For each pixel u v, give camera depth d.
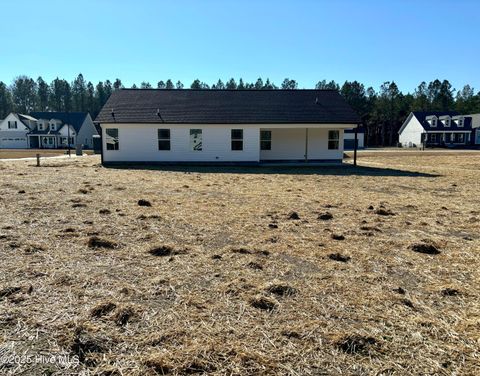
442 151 39.34
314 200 8.34
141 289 3.27
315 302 3.10
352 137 47.88
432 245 4.71
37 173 13.23
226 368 2.20
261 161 21.22
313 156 21.62
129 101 20.55
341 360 2.30
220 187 10.43
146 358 2.26
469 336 2.60
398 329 2.68
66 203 7.17
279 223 5.95
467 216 6.81
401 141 59.31
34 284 3.30
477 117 55.31
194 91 21.94
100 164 18.89
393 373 2.18
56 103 81.81
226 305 3.01
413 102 71.00
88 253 4.21
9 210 6.36
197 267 3.86
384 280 3.63
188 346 2.41
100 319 2.72
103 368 2.17
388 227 5.86
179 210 6.82
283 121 19.38
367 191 10.16
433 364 2.27
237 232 5.32
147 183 10.95
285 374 2.16
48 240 4.64
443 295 3.30
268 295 3.21
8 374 2.10
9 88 82.50
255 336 2.55
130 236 4.97
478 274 3.83
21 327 2.58
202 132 19.33
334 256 4.29
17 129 54.56
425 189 10.75
